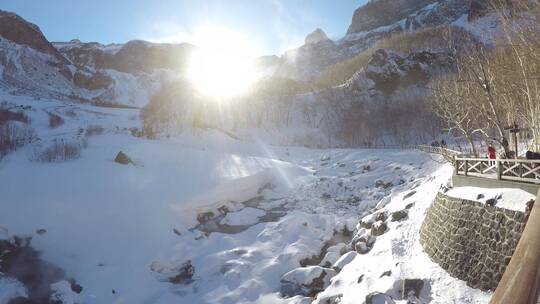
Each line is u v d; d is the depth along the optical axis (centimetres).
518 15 1786
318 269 1741
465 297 1092
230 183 3222
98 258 2191
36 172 2997
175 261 2162
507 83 2027
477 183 1420
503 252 1053
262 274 1883
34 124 5853
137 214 2614
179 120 7544
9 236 2155
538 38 1680
